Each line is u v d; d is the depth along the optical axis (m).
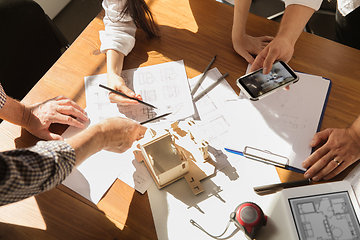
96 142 0.64
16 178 0.45
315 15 1.76
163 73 0.99
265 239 0.67
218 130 0.86
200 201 0.75
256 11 1.90
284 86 0.81
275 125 0.85
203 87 0.95
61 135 0.89
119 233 0.73
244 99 0.91
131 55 1.04
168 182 0.77
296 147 0.81
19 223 0.74
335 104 0.87
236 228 0.70
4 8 1.11
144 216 0.74
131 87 0.97
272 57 0.84
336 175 0.76
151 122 0.89
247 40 1.00
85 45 1.06
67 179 0.80
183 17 1.10
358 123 0.78
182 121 0.88
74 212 0.75
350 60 0.95
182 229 0.72
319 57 0.96
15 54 1.18
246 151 0.81
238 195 0.75
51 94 0.97
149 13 1.04
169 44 1.05
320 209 0.63
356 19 1.19
